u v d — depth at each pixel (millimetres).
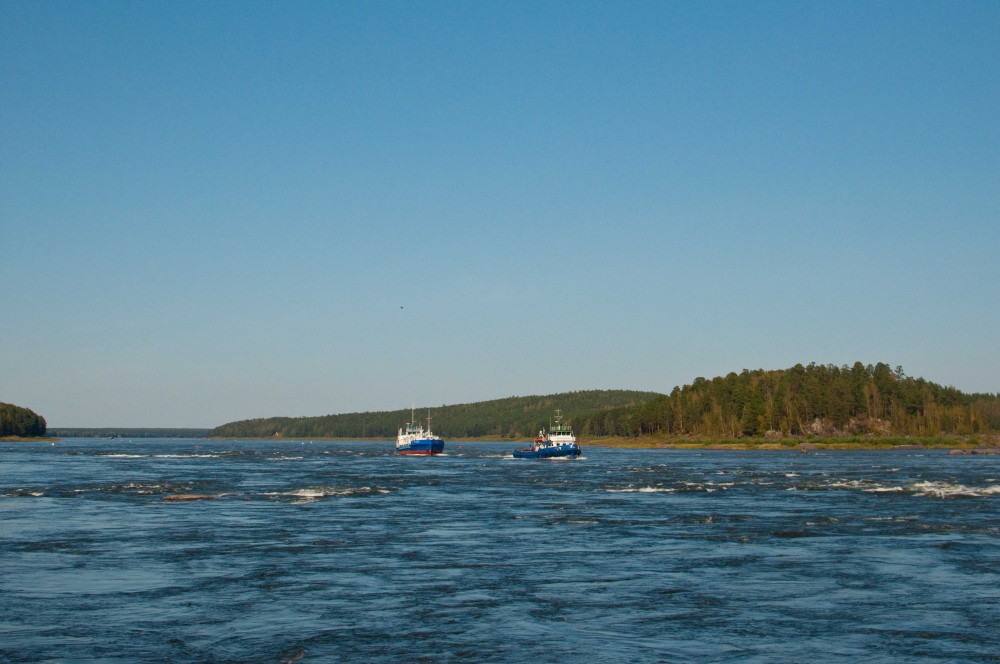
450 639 27922
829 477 106250
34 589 35156
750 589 35312
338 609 31875
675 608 32094
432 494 81812
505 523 57094
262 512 63625
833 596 33969
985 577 37500
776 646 27141
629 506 68812
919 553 43688
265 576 38000
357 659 25797
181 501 72250
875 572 38750
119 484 92875
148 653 26312
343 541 48500
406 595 34250
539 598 33750
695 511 64438
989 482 92938
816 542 47750
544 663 25406
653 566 40562
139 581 36812
